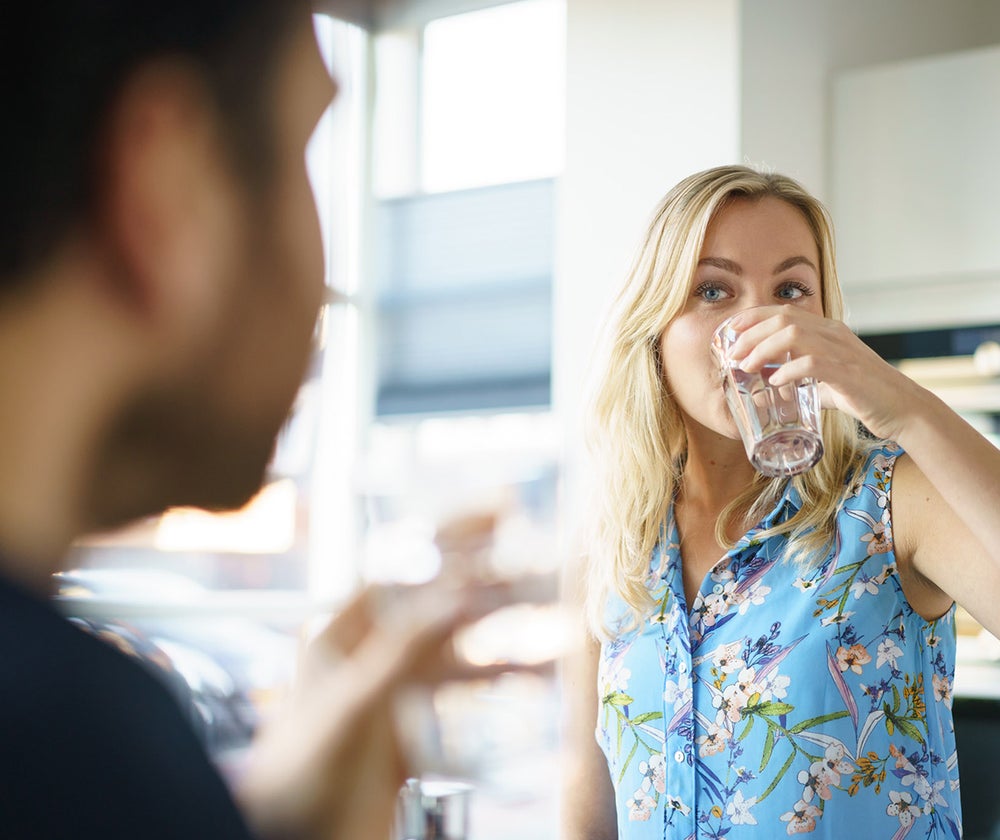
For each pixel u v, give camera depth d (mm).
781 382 1145
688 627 1339
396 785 258
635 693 1350
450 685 255
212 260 240
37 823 236
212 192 239
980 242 2889
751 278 1404
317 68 253
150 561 3877
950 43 3754
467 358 6070
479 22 5836
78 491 247
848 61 3291
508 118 5852
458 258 6043
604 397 1505
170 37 232
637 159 3053
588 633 1450
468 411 6074
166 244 237
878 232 3047
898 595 1288
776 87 3008
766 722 1262
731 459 1429
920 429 1180
